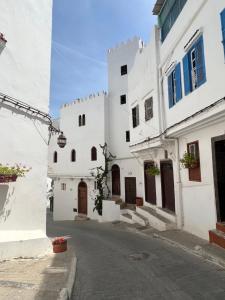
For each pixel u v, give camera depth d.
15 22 7.99
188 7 9.30
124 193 21.42
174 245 9.34
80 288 5.55
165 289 5.38
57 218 26.83
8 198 7.42
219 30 7.44
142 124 15.08
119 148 22.45
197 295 5.03
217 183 8.56
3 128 7.41
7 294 4.61
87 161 24.38
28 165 8.15
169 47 11.25
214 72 7.72
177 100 10.46
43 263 7.02
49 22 9.52
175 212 12.21
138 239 11.50
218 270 6.34
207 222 9.20
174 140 11.86
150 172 14.64
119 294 5.19
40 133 8.71
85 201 24.12
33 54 8.65
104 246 10.50
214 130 8.71
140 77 15.56
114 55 24.02
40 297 4.51
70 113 26.83
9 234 7.29
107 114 23.64
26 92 8.25
